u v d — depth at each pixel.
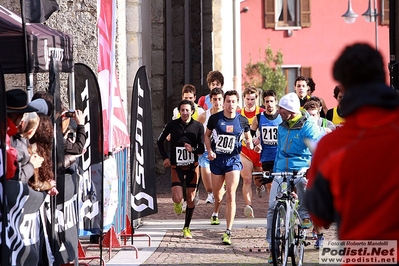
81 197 13.80
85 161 13.80
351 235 6.21
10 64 12.78
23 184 10.23
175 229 19.84
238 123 18.20
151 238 18.59
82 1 17.78
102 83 16.70
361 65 6.41
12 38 12.75
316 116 17.88
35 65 12.95
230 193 17.83
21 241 10.20
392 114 6.33
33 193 10.55
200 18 44.94
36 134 10.96
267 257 16.14
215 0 46.88
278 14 74.38
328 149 6.41
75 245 12.34
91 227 13.81
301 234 14.93
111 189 15.59
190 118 18.61
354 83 6.46
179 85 39.31
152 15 32.56
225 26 51.28
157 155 32.91
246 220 21.14
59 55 13.53
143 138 16.70
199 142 18.62
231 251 16.91
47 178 10.98
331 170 6.31
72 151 12.50
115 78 17.56
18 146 10.44
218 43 47.09
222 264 15.39
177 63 39.19
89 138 13.77
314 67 74.81
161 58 32.78
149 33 31.91
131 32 22.95
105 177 15.30
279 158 15.41
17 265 10.03
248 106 21.31
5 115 9.05
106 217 15.34
